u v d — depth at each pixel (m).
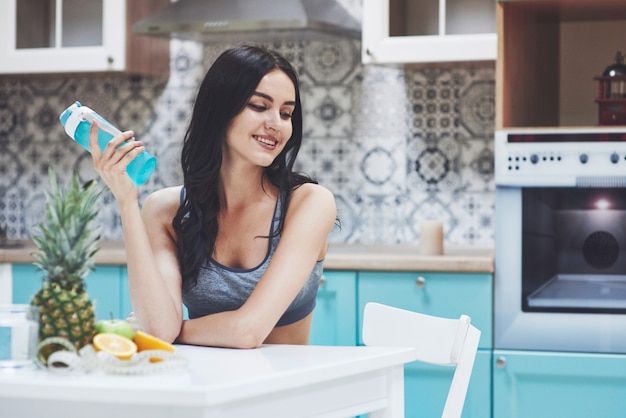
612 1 3.55
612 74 3.64
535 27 3.88
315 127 4.33
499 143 3.50
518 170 3.48
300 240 2.23
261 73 2.24
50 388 1.58
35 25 4.17
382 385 1.94
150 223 2.37
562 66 4.06
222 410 1.57
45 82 4.57
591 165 3.44
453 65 3.95
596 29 4.01
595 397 3.41
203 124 2.30
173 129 4.43
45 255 1.74
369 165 4.27
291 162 2.41
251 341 2.06
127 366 1.67
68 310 1.72
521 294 3.49
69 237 1.73
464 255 3.72
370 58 3.82
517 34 3.67
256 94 2.24
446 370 3.50
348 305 3.61
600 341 3.44
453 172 4.19
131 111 4.48
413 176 4.23
